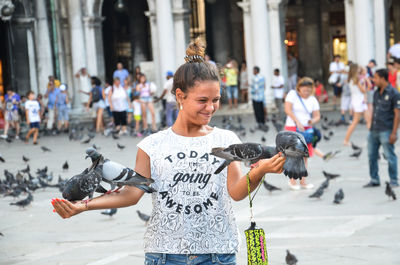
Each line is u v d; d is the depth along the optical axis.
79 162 15.62
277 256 6.72
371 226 7.79
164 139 3.49
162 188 3.43
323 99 30.23
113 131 20.52
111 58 38.59
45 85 29.17
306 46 36.25
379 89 10.04
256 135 19.25
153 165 3.45
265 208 9.20
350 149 14.77
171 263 3.40
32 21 28.44
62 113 24.62
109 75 38.66
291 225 8.09
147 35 37.84
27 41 28.38
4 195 11.11
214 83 3.32
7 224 9.12
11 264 6.98
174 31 27.94
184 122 3.48
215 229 3.40
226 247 3.39
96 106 24.14
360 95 15.03
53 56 30.00
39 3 28.81
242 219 8.57
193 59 3.43
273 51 27.42
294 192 10.32
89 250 7.43
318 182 11.04
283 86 23.89
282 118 23.78
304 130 10.31
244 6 27.41
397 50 22.22
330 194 9.95
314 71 36.34
